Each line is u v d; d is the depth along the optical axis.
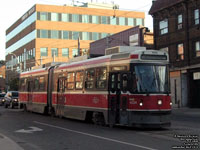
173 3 33.12
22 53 80.88
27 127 16.08
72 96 18.67
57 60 71.81
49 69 22.72
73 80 18.77
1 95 46.38
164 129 14.65
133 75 14.09
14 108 35.62
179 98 33.03
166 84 14.46
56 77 21.20
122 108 14.32
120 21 76.31
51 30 72.00
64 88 19.81
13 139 12.17
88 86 17.02
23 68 79.44
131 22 77.12
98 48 48.41
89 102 16.81
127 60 14.38
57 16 72.44
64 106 19.62
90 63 17.09
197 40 30.70
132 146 10.20
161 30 35.94
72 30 73.25
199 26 30.36
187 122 18.36
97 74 16.30
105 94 15.44
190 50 31.56
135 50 14.74
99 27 74.81
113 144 10.64
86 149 9.88
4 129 15.38
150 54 14.41
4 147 9.93
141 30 38.31
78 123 17.70
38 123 17.94
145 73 14.18
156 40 36.56
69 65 19.55
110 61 15.39
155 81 14.22
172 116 23.58
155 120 13.86
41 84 23.81
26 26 78.06
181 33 32.69
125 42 41.34
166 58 14.73
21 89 28.84
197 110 28.72
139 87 13.99
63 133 13.62
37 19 71.44
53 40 72.00
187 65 31.73
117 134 13.01
